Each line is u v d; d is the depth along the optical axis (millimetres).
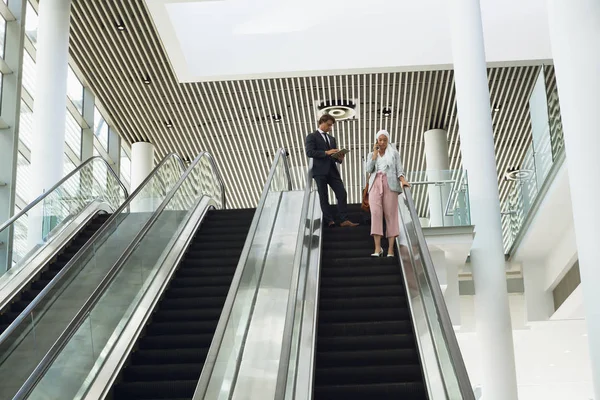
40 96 12078
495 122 17781
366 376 5637
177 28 14148
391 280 7152
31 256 8711
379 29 14523
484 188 10414
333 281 7195
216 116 18047
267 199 8281
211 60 14516
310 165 8922
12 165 12953
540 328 14484
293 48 14523
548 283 12984
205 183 12883
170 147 20281
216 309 7148
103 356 6172
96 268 7301
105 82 16203
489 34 14000
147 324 6930
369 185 7711
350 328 6309
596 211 5914
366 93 16688
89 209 10867
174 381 5910
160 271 7977
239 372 5641
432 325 5465
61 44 12352
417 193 10797
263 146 20156
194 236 9383
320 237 7996
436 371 5180
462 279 14680
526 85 15812
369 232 8453
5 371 5164
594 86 6074
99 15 13305
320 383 5641
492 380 9805
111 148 19578
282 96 16797
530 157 11758
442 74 15469
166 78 15961
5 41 13539
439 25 14430
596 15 6215
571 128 6148
